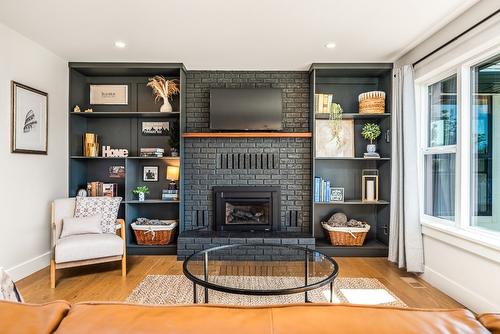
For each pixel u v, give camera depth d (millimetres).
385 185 4098
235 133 4066
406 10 2580
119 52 3588
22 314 664
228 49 3479
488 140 2559
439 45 2945
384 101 4035
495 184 2475
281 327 614
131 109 4348
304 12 2623
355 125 4375
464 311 690
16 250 3104
